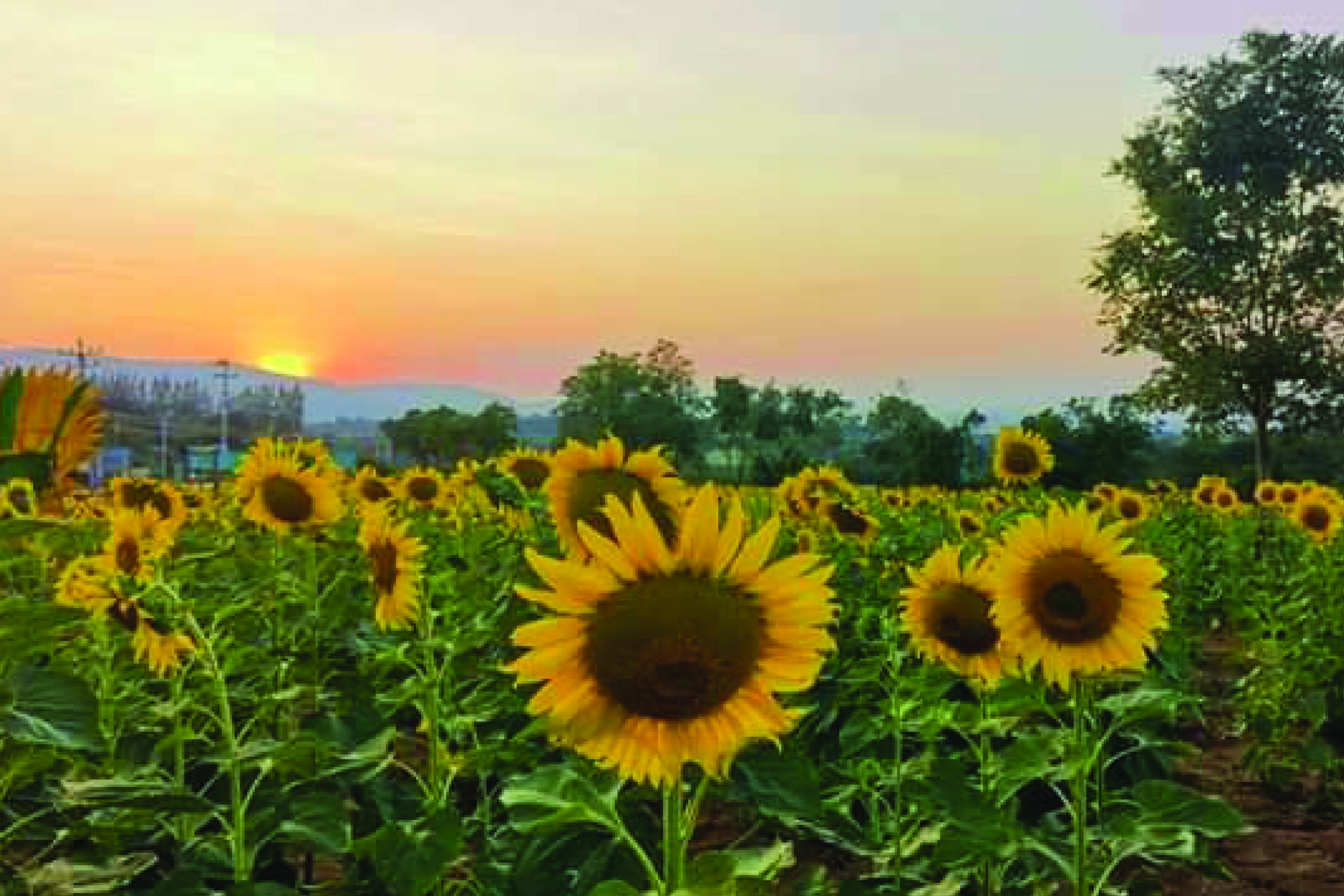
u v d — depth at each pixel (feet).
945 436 176.55
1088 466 137.39
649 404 348.38
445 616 17.43
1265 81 201.26
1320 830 23.95
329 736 14.48
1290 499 52.19
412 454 320.29
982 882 15.03
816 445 288.51
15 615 9.70
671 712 8.25
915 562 32.14
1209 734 31.68
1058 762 16.17
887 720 17.29
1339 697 28.43
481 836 15.72
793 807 12.44
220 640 16.75
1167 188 199.93
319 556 27.66
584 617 8.35
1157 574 13.57
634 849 9.33
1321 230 190.29
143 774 12.30
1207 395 189.78
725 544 8.39
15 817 12.90
